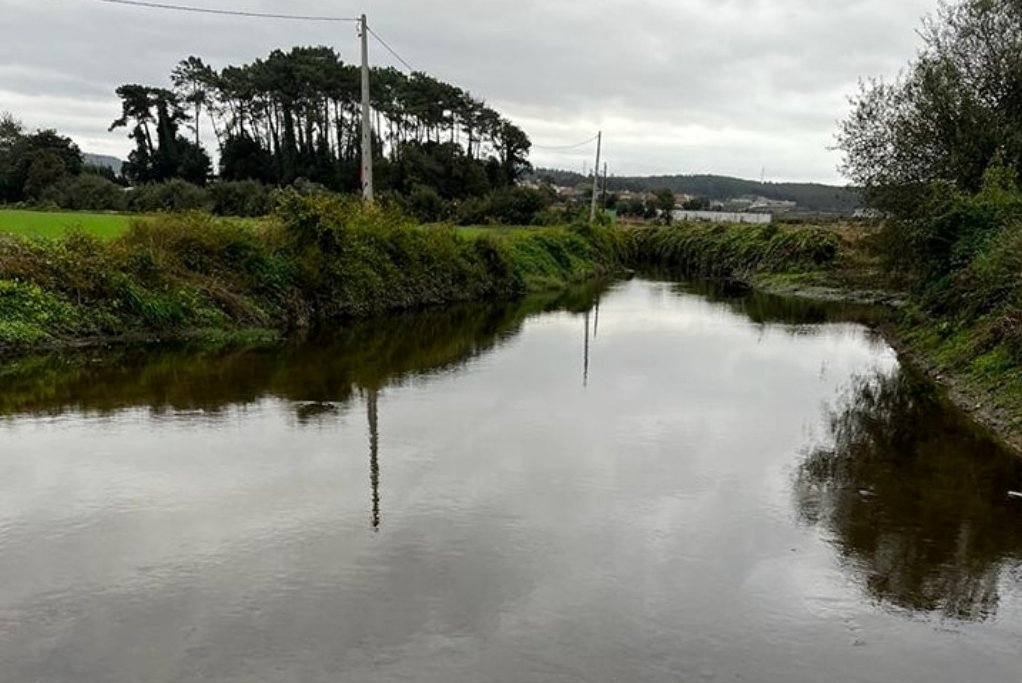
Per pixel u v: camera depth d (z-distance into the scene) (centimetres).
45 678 453
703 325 2230
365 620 523
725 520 719
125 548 621
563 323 2206
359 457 867
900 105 2172
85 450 861
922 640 523
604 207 8188
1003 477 856
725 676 472
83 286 1566
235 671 462
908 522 723
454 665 473
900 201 2108
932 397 1273
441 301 2647
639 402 1188
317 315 2062
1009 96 2000
